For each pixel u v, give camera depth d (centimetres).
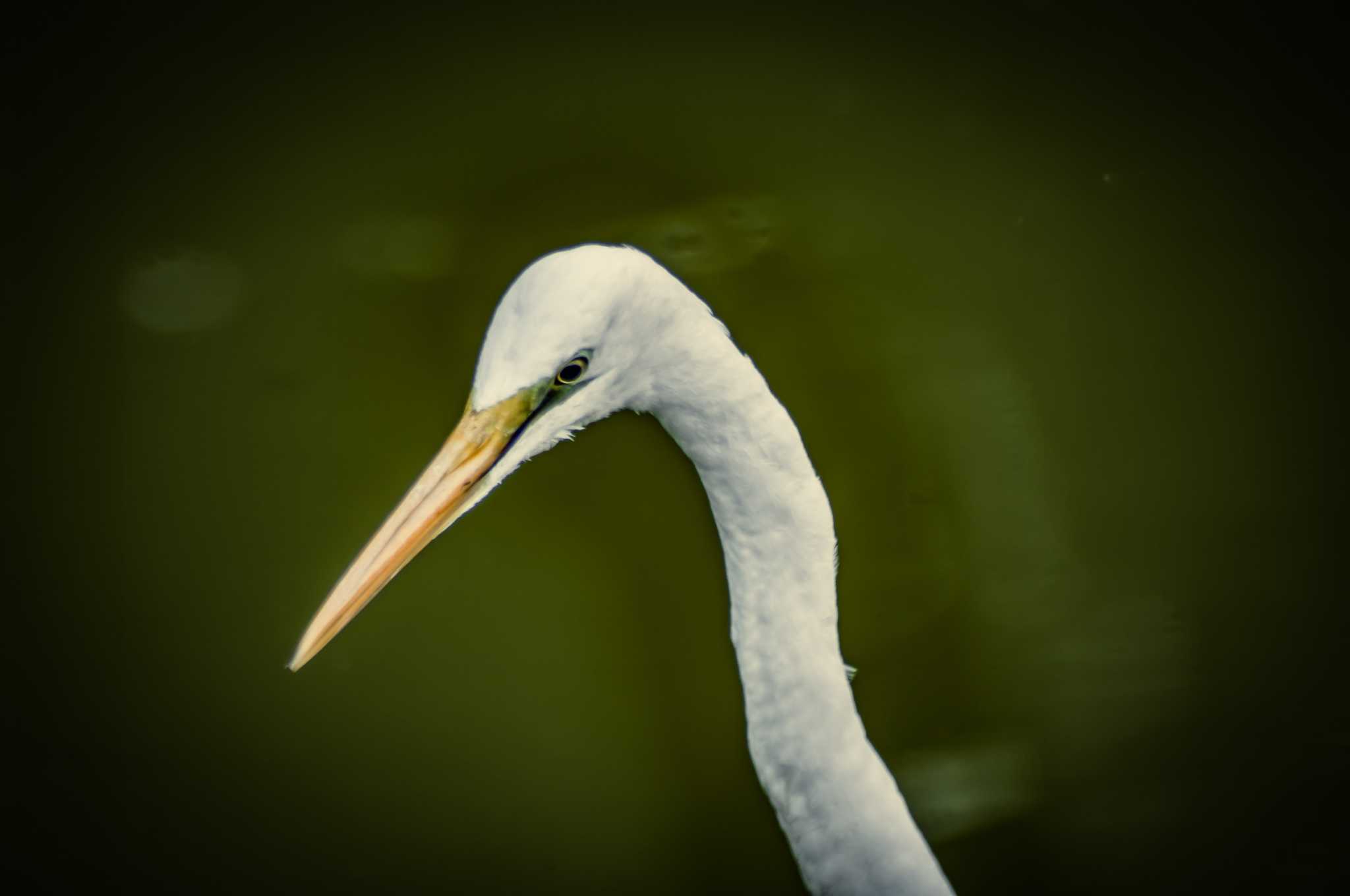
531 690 552
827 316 628
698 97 727
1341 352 611
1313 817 521
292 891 519
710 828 521
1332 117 689
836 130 705
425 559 590
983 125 704
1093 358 614
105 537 583
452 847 521
